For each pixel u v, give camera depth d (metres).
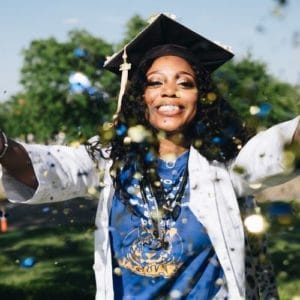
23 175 2.53
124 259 2.62
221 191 2.62
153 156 2.69
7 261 9.44
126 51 3.02
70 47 23.33
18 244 10.84
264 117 2.78
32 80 23.73
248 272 2.93
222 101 2.81
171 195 2.63
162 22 2.93
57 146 2.71
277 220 2.61
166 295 2.59
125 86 2.93
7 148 2.43
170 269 2.58
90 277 8.27
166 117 2.70
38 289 7.64
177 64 2.76
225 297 2.58
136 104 2.82
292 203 2.74
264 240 3.16
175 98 2.69
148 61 2.80
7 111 21.36
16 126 21.92
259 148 2.50
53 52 23.70
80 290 7.57
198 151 2.69
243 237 2.59
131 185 2.66
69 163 2.65
